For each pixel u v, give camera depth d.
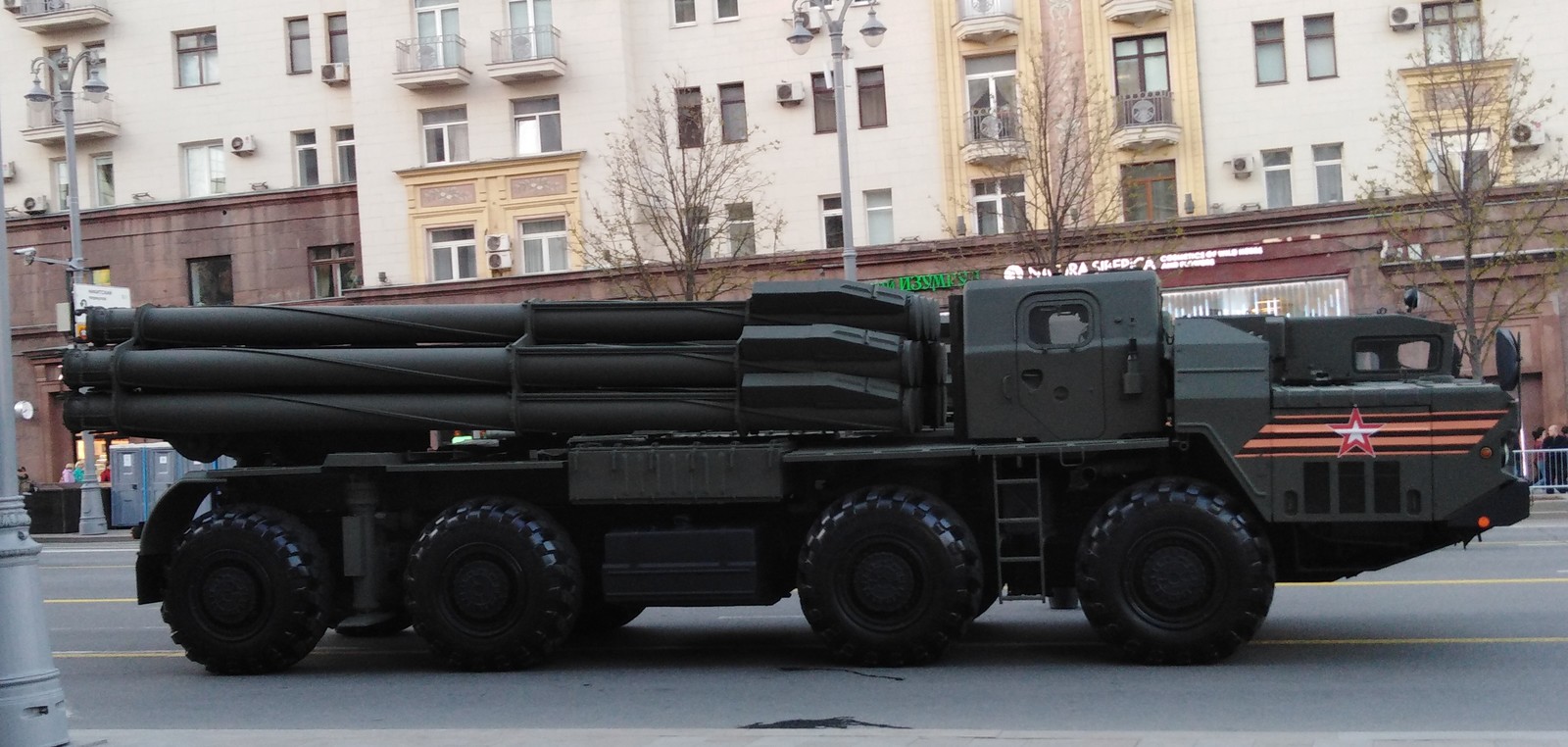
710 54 33.38
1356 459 8.69
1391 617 10.92
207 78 37.94
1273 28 30.70
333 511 10.45
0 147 7.11
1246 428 8.81
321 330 10.16
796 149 32.84
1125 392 9.05
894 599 9.02
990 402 9.30
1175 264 30.42
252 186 37.31
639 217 32.75
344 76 36.41
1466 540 8.95
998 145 30.86
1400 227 28.59
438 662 10.59
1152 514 8.79
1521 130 28.78
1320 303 29.70
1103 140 29.08
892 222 32.53
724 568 9.38
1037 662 9.43
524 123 34.34
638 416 9.62
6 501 6.93
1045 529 9.25
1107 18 31.08
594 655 10.59
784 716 7.98
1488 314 27.61
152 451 31.27
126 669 10.93
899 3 32.41
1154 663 9.02
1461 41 28.97
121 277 38.09
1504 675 8.42
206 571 10.09
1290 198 30.61
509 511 9.67
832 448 9.48
